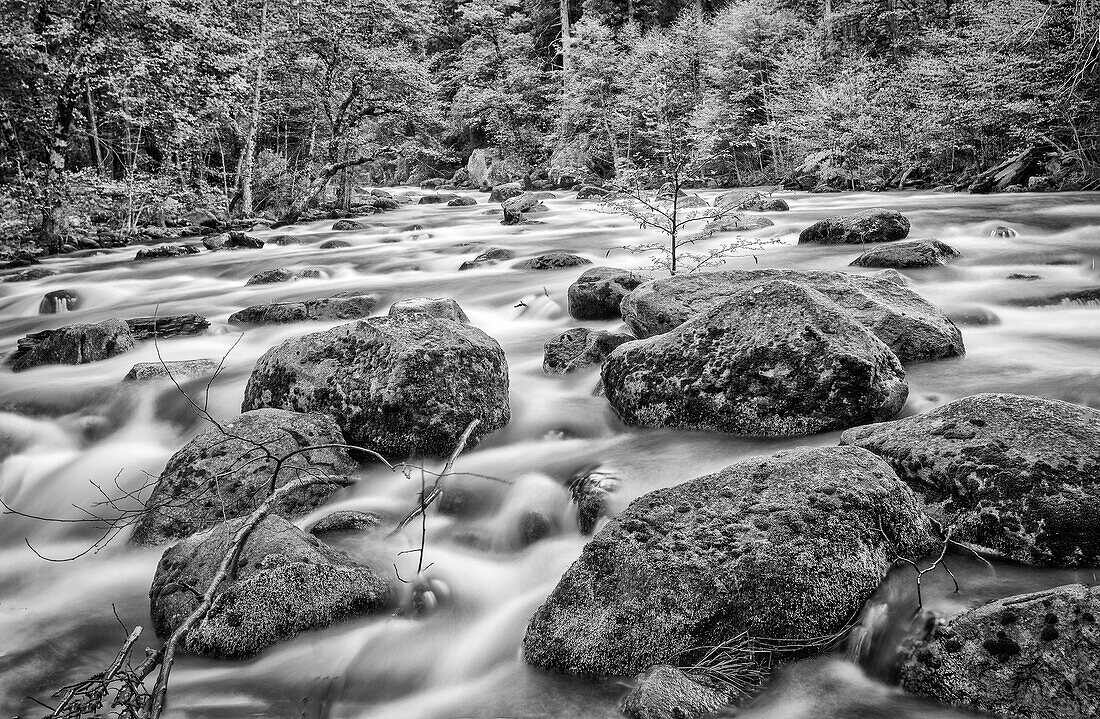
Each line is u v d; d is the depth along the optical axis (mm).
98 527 5211
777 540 3094
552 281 10828
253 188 28203
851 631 2977
